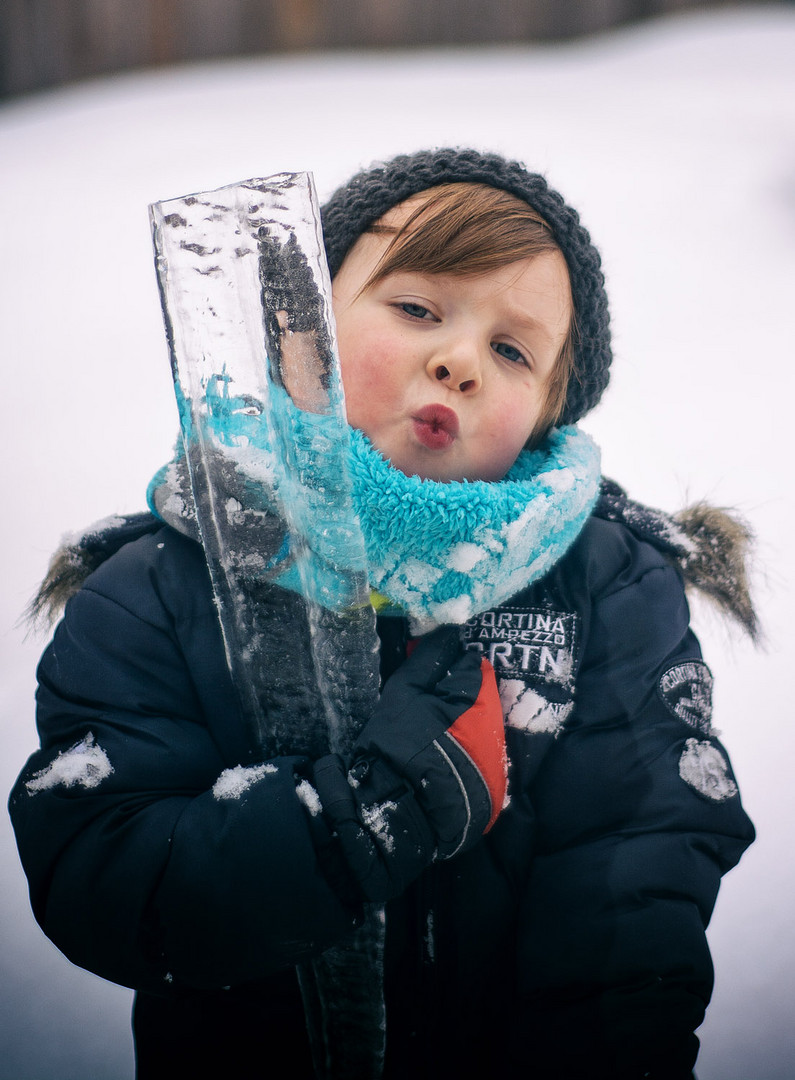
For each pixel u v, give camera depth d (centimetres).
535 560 92
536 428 103
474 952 89
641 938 85
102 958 79
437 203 97
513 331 95
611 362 113
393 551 88
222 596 87
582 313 104
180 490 94
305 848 78
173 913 78
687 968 84
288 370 83
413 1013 90
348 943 83
